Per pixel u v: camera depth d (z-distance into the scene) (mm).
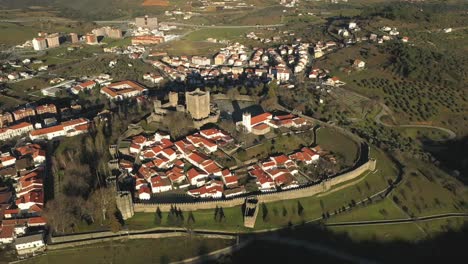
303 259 185125
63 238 192375
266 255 186875
